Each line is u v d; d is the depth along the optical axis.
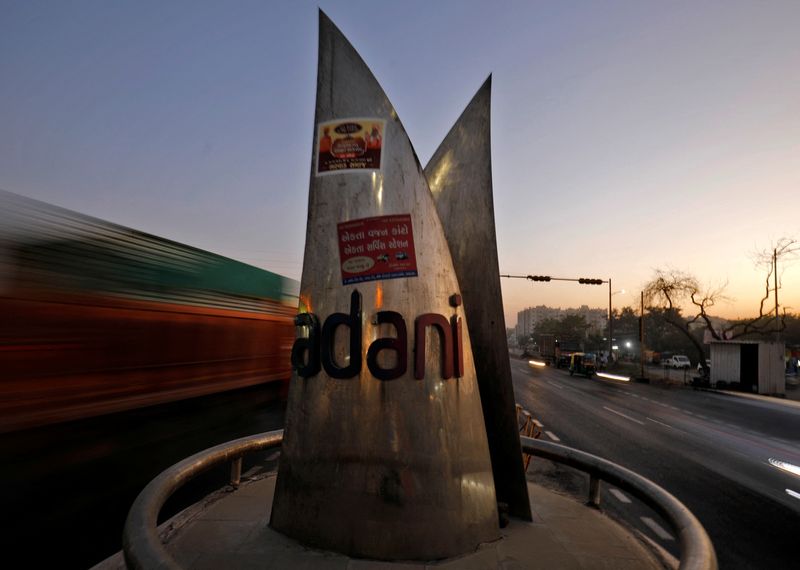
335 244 2.70
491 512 2.64
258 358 11.31
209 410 9.07
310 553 2.39
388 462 2.46
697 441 10.76
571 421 12.76
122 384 6.68
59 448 5.57
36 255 5.36
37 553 3.70
